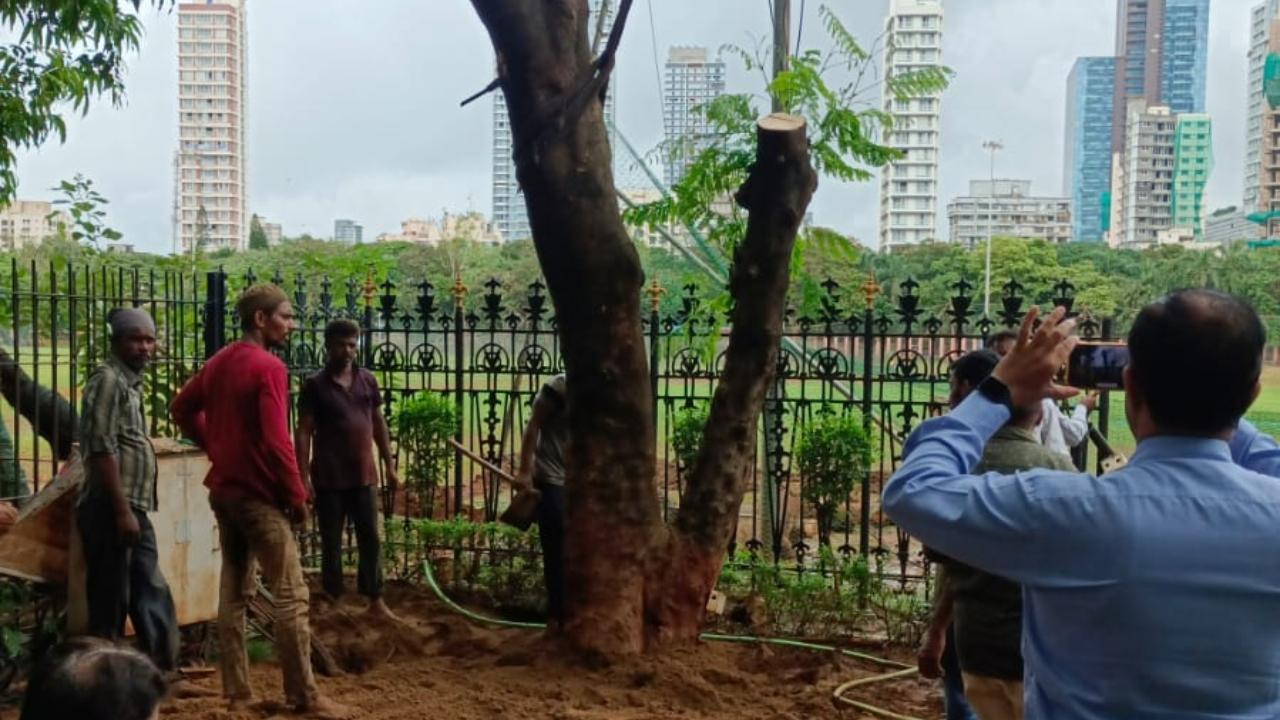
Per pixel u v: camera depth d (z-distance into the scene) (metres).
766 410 8.77
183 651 6.52
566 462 6.34
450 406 8.75
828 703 5.82
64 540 5.74
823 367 8.14
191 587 6.32
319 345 9.57
